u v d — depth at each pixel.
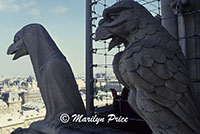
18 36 2.00
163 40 1.01
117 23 1.06
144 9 1.11
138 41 0.96
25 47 1.98
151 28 1.05
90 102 2.02
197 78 1.55
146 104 0.90
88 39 2.09
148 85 0.88
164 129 0.90
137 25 1.06
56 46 1.94
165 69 0.89
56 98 1.72
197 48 1.56
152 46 0.92
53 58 1.76
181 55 1.00
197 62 1.56
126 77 1.01
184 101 0.89
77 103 1.81
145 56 0.89
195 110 0.92
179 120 0.88
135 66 0.89
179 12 1.59
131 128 1.79
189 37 1.60
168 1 1.78
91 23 2.11
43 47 1.87
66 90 1.74
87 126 1.65
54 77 1.72
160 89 0.88
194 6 1.56
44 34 1.91
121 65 1.02
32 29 1.92
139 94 0.92
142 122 1.86
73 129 1.57
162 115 0.89
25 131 1.86
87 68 2.07
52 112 1.72
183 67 0.95
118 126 1.80
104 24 1.13
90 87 2.04
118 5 1.08
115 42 1.22
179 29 1.68
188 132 0.89
